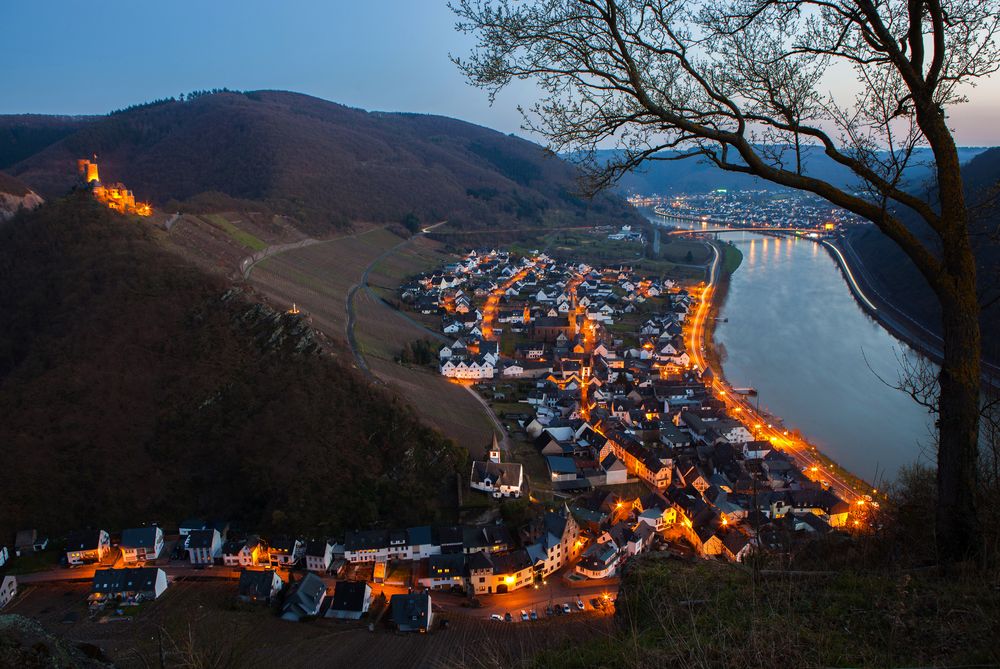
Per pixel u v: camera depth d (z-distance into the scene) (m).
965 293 14.08
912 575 14.60
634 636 13.72
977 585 13.32
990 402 14.54
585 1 15.11
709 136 15.22
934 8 13.34
